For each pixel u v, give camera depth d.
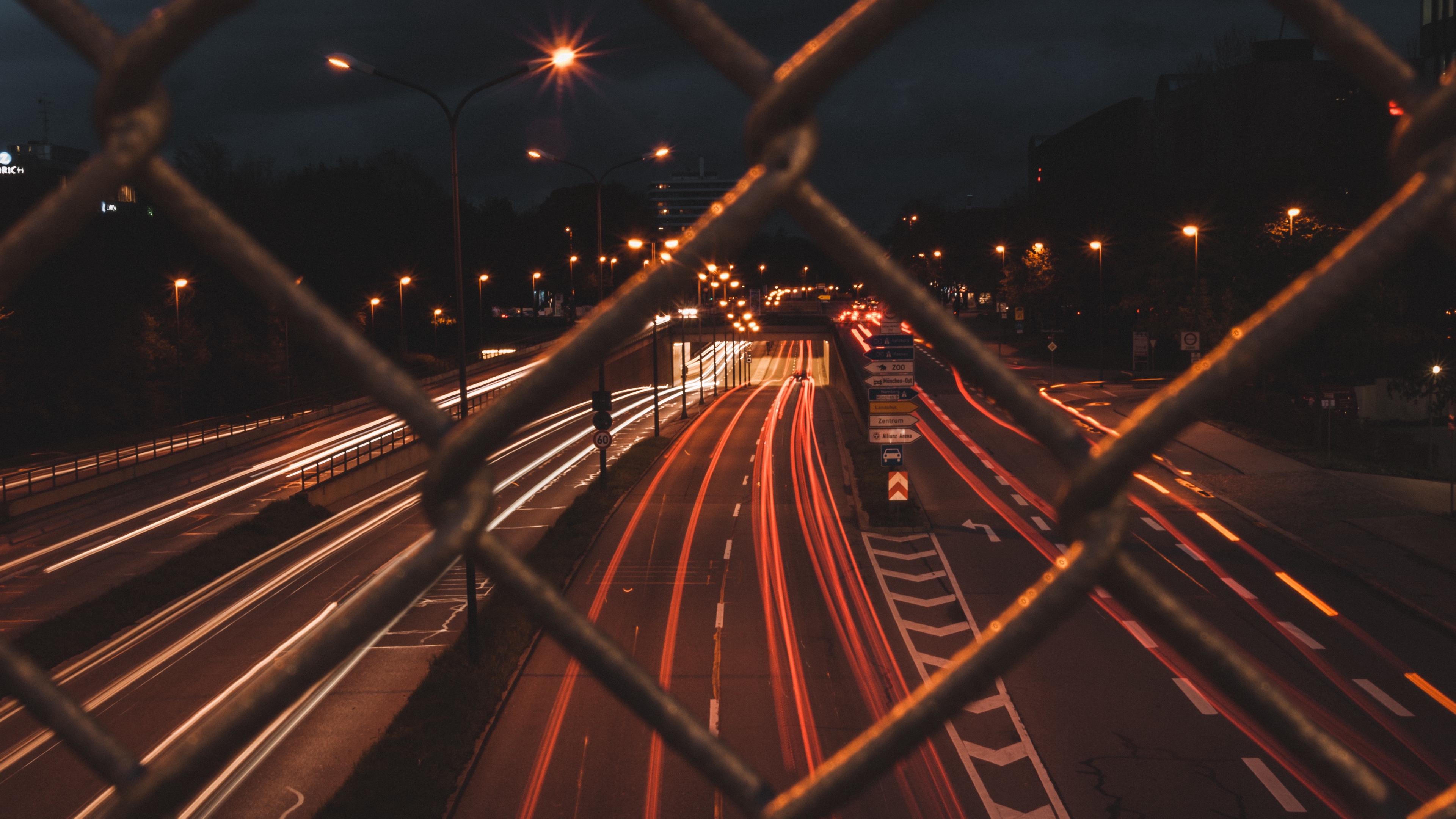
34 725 17.08
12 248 1.34
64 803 14.34
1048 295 97.81
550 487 43.66
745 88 1.42
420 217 108.75
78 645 22.23
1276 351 1.35
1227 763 14.91
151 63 1.34
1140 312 75.88
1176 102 91.88
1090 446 1.41
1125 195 91.81
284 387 76.12
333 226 94.44
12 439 55.59
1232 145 82.88
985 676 1.44
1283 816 13.34
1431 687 17.80
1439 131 1.29
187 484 44.19
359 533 34.84
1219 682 1.42
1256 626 21.45
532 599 1.50
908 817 13.58
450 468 1.45
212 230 1.45
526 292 144.12
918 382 74.94
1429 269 49.09
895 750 1.45
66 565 29.98
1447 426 50.19
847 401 82.00
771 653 20.59
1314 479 36.38
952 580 26.31
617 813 13.66
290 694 1.42
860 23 1.36
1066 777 14.64
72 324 58.22
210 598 26.41
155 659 21.22
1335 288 1.32
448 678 18.47
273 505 37.44
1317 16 1.33
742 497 39.62
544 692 18.09
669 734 1.50
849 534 32.16
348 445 55.22
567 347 1.42
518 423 1.42
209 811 13.91
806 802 1.47
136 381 62.12
